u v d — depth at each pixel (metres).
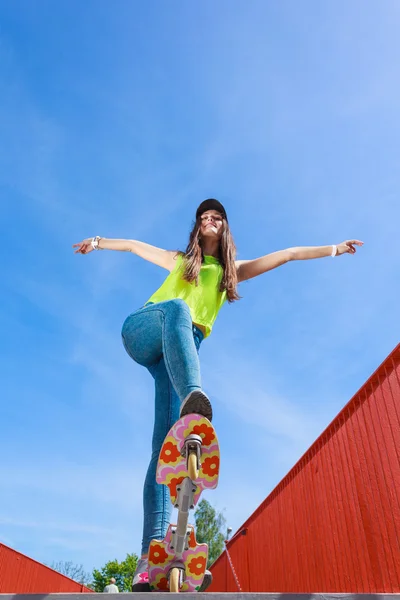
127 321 2.76
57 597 1.55
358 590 3.36
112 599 1.54
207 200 3.16
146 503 2.34
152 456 2.48
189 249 2.91
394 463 2.97
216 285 2.90
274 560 5.81
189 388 2.13
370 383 3.43
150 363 2.81
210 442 2.02
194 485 1.99
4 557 8.65
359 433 3.57
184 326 2.37
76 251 3.24
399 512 2.85
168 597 1.55
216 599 1.54
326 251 3.34
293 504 5.18
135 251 3.14
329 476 4.13
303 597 1.57
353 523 3.54
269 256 3.23
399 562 2.80
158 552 2.13
